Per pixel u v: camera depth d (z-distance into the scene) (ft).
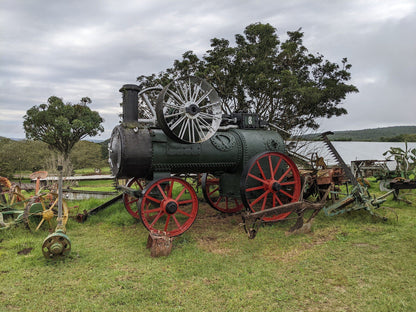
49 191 24.91
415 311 11.22
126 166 19.74
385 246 17.63
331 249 17.60
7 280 14.43
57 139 84.94
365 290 12.84
